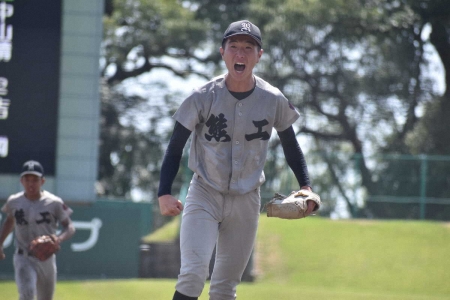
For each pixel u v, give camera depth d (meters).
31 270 31.19
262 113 19.06
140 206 63.78
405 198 79.75
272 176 78.50
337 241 67.25
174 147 18.92
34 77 47.19
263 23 103.00
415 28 106.69
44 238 30.48
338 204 81.00
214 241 19.08
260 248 66.12
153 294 48.62
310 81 104.31
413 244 66.50
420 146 104.81
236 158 19.08
